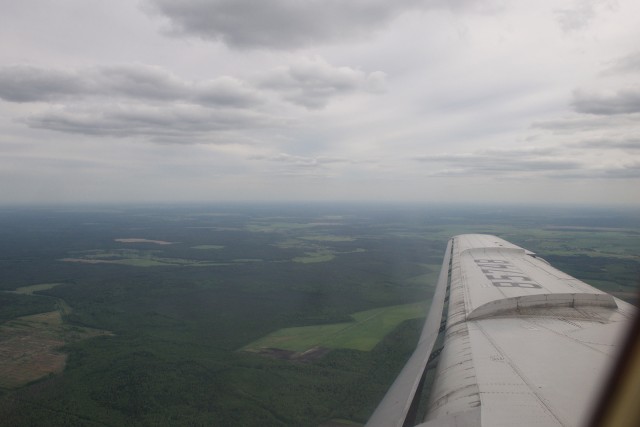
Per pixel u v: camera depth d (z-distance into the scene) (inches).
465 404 337.1
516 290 698.2
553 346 462.6
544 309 617.9
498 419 298.8
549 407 318.3
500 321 569.6
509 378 377.4
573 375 382.3
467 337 511.2
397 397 389.4
